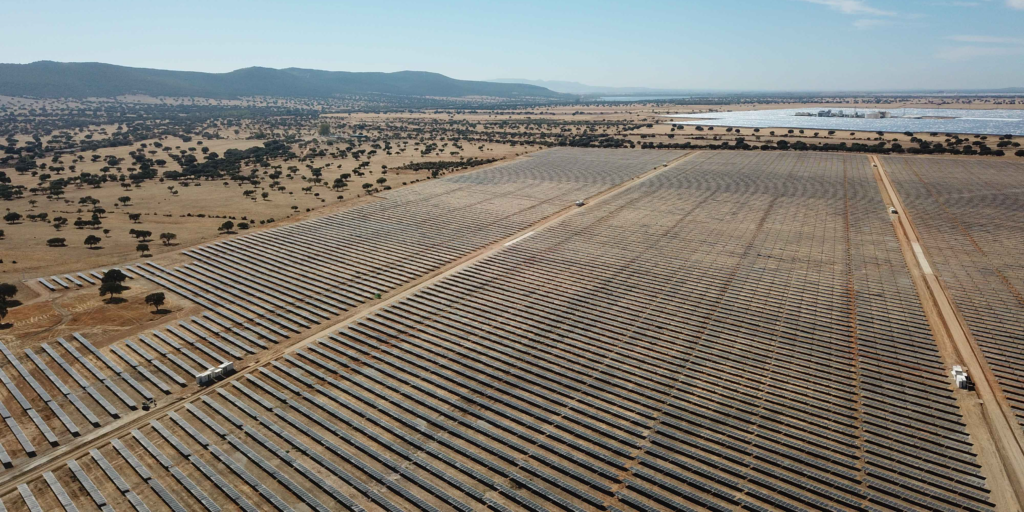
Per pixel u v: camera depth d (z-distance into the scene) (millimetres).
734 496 53625
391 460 59375
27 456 59750
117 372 76375
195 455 60344
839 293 102250
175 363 79125
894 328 88188
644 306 97688
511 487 55719
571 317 93625
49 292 102625
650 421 65562
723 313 94625
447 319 93188
